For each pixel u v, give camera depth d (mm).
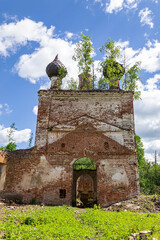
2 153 15039
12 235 5934
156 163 40188
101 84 25266
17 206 11922
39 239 5980
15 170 14805
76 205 20641
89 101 16234
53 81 19688
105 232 6766
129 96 16000
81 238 6227
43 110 16078
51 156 14836
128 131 15125
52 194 13953
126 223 8016
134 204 12477
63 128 15453
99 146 14875
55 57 21016
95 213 10125
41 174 14469
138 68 20203
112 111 15828
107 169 14312
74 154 14773
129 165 14344
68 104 16234
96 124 15438
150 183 33719
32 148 15297
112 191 13758
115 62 19766
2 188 14984
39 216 8773
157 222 8289
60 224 7805
